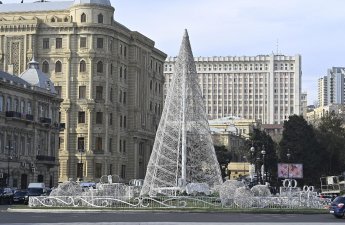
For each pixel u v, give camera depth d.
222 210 56.50
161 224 38.91
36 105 124.81
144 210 56.22
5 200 82.12
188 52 66.19
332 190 119.31
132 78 167.62
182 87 65.38
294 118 149.25
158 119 189.38
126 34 163.12
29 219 44.97
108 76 153.75
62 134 150.50
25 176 120.19
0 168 109.81
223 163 178.62
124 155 163.50
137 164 168.62
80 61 152.12
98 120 151.62
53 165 131.38
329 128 160.75
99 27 151.62
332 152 153.50
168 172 64.38
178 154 64.12
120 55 160.00
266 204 60.97
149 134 177.38
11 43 154.75
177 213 54.69
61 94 151.88
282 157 146.62
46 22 153.62
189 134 64.88
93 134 150.38
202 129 65.19
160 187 63.72
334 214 52.16
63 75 152.00
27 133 120.50
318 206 63.94
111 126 155.62
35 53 153.50
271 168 152.75
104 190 64.00
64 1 162.38
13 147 115.00
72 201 61.22
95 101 150.75
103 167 150.12
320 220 47.28
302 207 62.00
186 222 41.28
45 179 128.38
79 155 149.00
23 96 119.94
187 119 64.81
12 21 154.25
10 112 113.00
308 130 147.75
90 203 60.56
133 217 48.06
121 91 161.50
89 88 150.75
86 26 151.25
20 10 160.00
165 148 64.88
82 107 150.62
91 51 150.88
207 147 65.19
